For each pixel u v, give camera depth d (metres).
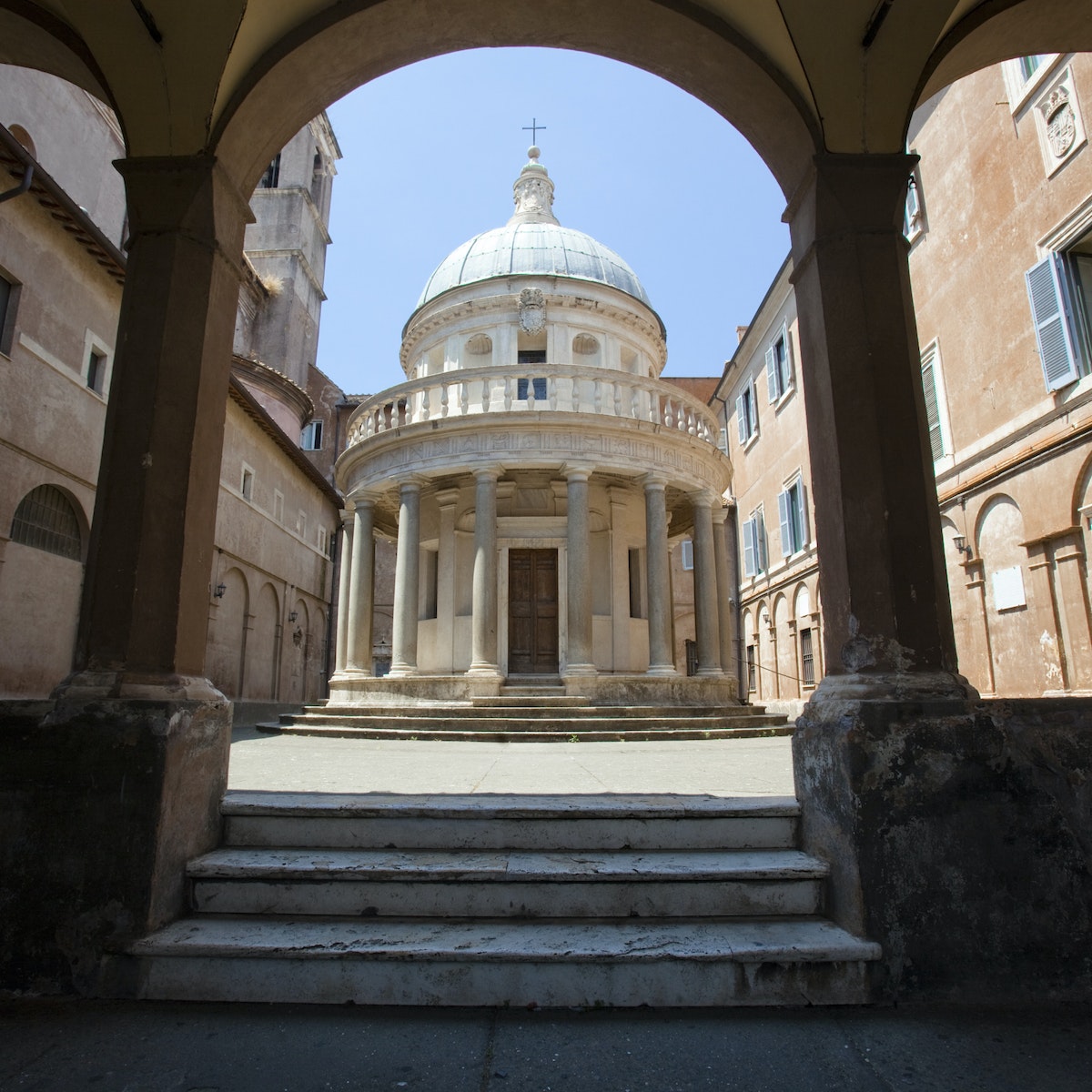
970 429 15.87
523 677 19.12
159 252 4.87
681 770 8.03
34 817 3.89
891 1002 3.67
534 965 3.62
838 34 5.01
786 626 26.03
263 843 4.59
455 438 17.56
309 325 48.41
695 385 43.47
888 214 5.04
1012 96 14.38
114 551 4.40
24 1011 3.55
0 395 13.15
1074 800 3.96
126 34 4.85
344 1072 3.00
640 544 20.38
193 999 3.66
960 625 16.09
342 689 18.09
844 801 3.99
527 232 23.34
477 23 5.59
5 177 12.93
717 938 3.79
